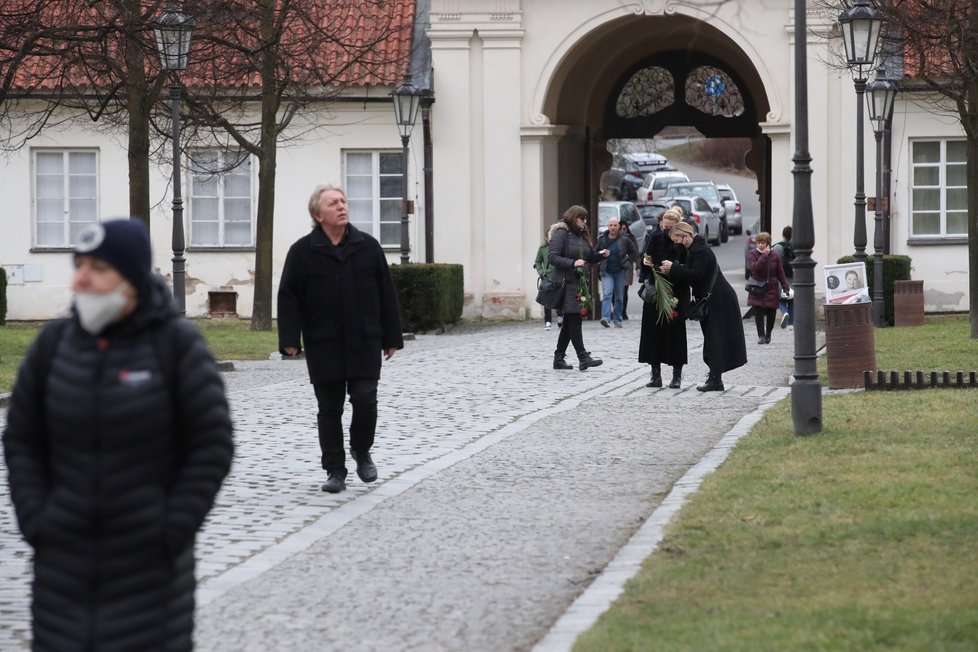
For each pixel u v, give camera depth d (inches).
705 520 571.2
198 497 311.6
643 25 2186.3
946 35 1270.9
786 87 2036.2
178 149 1261.1
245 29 1567.4
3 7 1352.1
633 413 989.2
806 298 791.7
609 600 457.1
